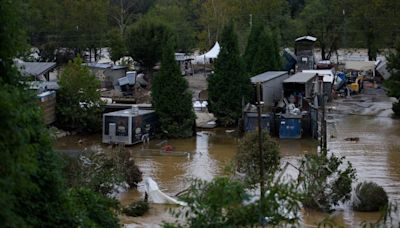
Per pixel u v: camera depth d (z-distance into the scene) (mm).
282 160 35719
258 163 27656
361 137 42469
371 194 25844
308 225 23266
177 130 43219
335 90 60094
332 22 80312
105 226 18406
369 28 78500
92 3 80812
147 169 34625
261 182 16141
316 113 41656
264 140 28312
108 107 45031
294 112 44250
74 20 80250
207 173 33531
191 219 12977
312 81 51469
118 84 61250
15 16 12062
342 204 26688
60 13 79938
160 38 70625
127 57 76125
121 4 99938
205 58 74125
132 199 27891
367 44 79812
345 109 53281
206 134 44781
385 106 54688
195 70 77500
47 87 43719
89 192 18734
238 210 12641
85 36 80812
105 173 27031
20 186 11602
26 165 11500
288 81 49031
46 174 14500
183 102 43375
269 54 55312
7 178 10969
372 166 34625
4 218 10859
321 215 25000
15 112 11047
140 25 71625
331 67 69688
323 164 26422
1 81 11820
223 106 46875
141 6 115000
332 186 26109
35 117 13594
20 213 13844
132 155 38219
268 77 48875
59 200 14945
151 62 71125
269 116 42562
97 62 77562
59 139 41969
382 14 77188
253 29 56688
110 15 100062
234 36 47156
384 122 47875
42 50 77812
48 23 79375
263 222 12719
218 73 47125
